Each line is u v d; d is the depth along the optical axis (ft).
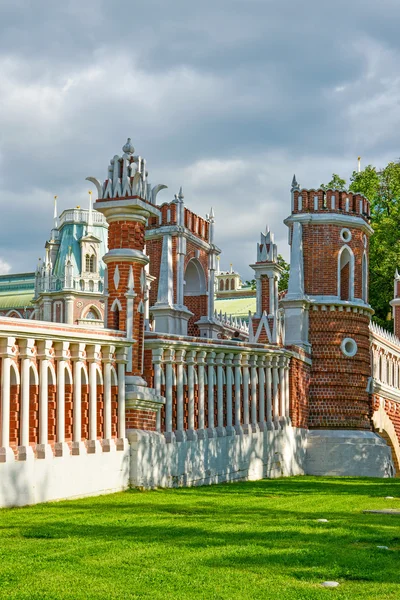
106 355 75.66
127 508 63.62
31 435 65.87
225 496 75.92
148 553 44.24
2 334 61.87
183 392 91.50
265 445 111.34
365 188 260.62
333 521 57.98
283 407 118.83
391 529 54.39
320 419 129.29
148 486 80.07
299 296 128.16
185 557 43.42
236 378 104.68
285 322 128.77
